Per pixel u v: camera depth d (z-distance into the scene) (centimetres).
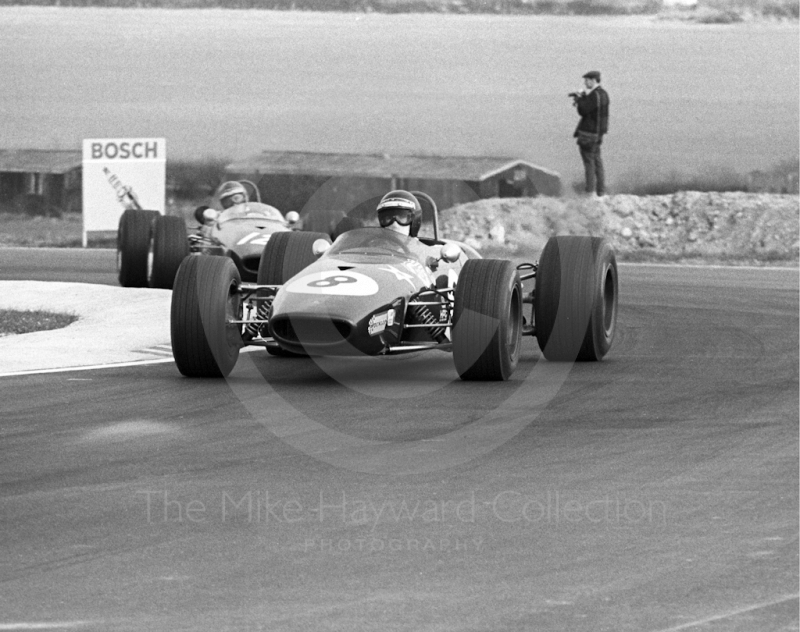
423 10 19488
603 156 13325
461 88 16000
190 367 3669
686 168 12838
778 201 9812
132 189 9594
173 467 2653
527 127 14450
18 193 11269
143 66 16612
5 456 2734
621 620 1798
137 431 2986
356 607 1841
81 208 11038
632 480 2589
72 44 17425
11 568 2003
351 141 13712
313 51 17475
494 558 2075
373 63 17000
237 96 15550
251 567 2017
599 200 9900
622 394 3541
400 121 14612
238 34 18262
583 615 1816
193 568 2009
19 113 14500
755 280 7169
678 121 14675
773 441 2966
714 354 4356
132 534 2184
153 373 3791
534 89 15912
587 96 10119
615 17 18850
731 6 18800
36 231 10088
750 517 2327
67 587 1919
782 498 2461
